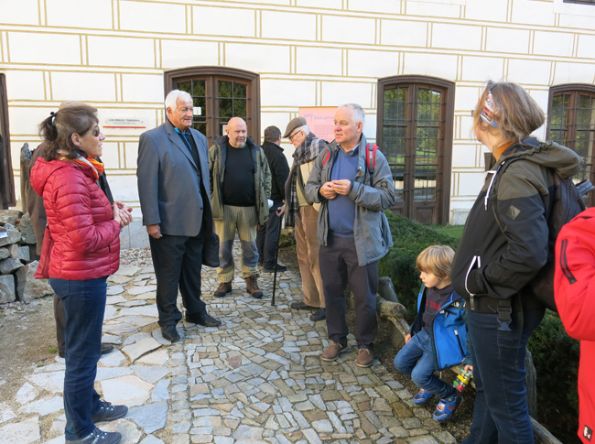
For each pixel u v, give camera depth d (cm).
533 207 150
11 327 379
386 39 718
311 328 376
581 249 127
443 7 736
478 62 770
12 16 580
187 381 291
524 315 164
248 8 654
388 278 367
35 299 439
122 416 252
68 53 602
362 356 311
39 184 208
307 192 312
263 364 315
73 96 610
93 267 211
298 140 389
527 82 802
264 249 536
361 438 239
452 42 752
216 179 428
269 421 252
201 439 235
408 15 722
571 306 123
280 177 521
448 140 781
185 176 334
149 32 625
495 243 162
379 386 288
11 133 600
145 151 325
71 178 203
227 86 675
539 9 785
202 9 639
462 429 248
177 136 337
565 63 815
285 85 682
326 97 702
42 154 210
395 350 335
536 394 236
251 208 443
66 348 216
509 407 169
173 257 340
